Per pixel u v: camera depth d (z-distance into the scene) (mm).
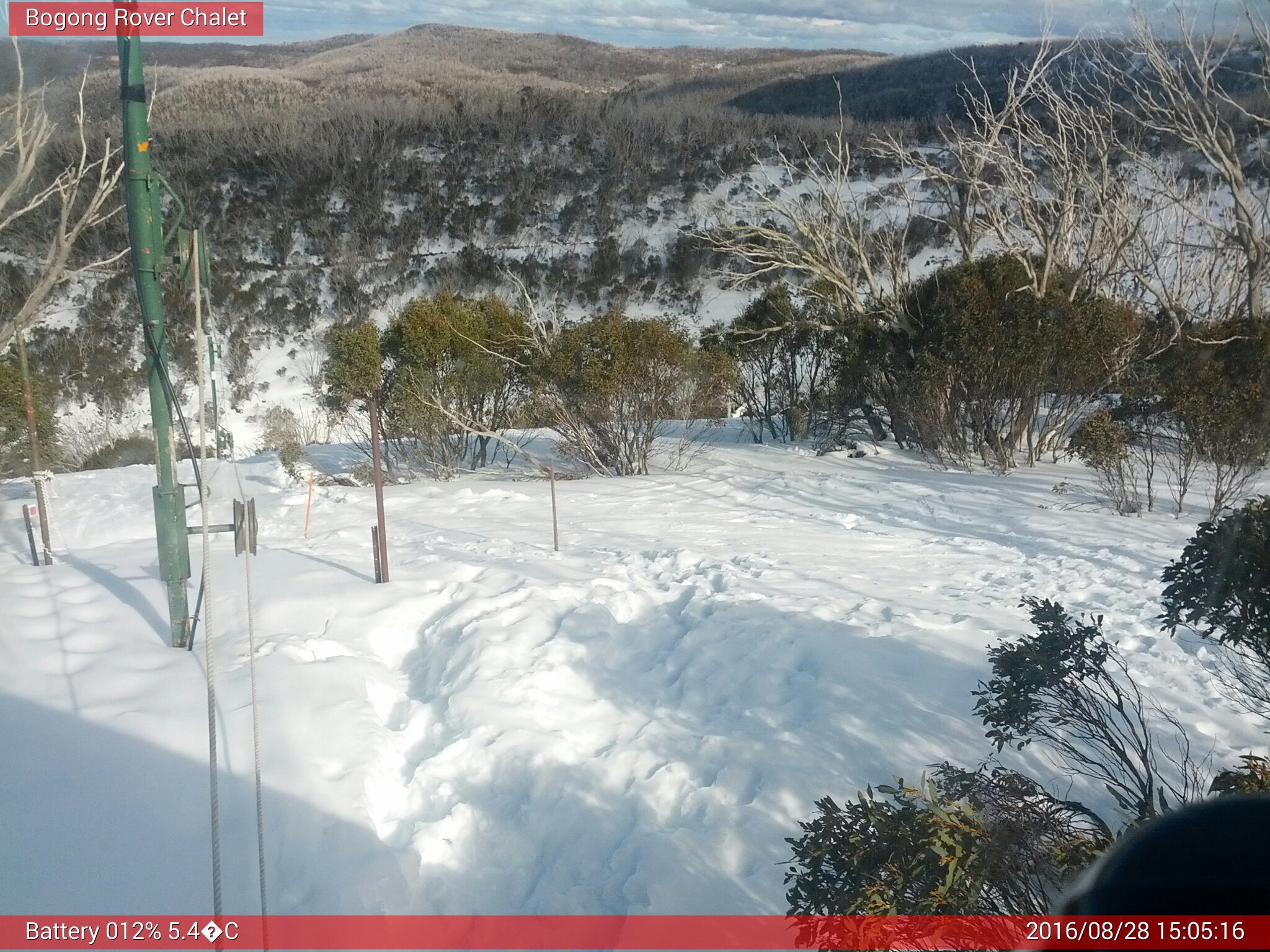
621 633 6508
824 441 15547
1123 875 1764
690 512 10891
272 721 5020
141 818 4199
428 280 36500
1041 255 15430
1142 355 13766
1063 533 9148
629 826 4512
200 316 5270
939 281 14664
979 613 6539
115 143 14758
